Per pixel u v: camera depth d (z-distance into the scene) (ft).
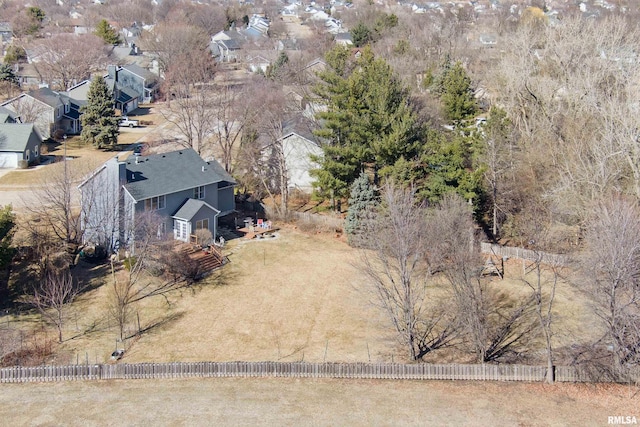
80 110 273.54
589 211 149.18
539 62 222.07
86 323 137.39
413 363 120.78
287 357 124.57
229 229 189.06
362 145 183.11
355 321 138.51
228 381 114.52
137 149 259.39
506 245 172.24
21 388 112.47
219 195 196.24
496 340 128.67
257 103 222.48
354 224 175.83
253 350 127.75
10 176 225.56
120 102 323.78
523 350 125.59
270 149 214.48
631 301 113.70
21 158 234.99
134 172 172.35
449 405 106.63
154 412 104.73
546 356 123.03
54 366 116.06
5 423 101.71
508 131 189.78
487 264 156.97
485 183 179.42
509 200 177.27
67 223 162.20
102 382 114.52
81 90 322.14
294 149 211.20
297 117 217.97
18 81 351.87
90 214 169.89
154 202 169.99
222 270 161.99
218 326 136.87
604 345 122.93
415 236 132.87
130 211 164.55
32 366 119.44
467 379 115.03
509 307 141.69
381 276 152.97
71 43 373.40
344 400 108.17
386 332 133.80
